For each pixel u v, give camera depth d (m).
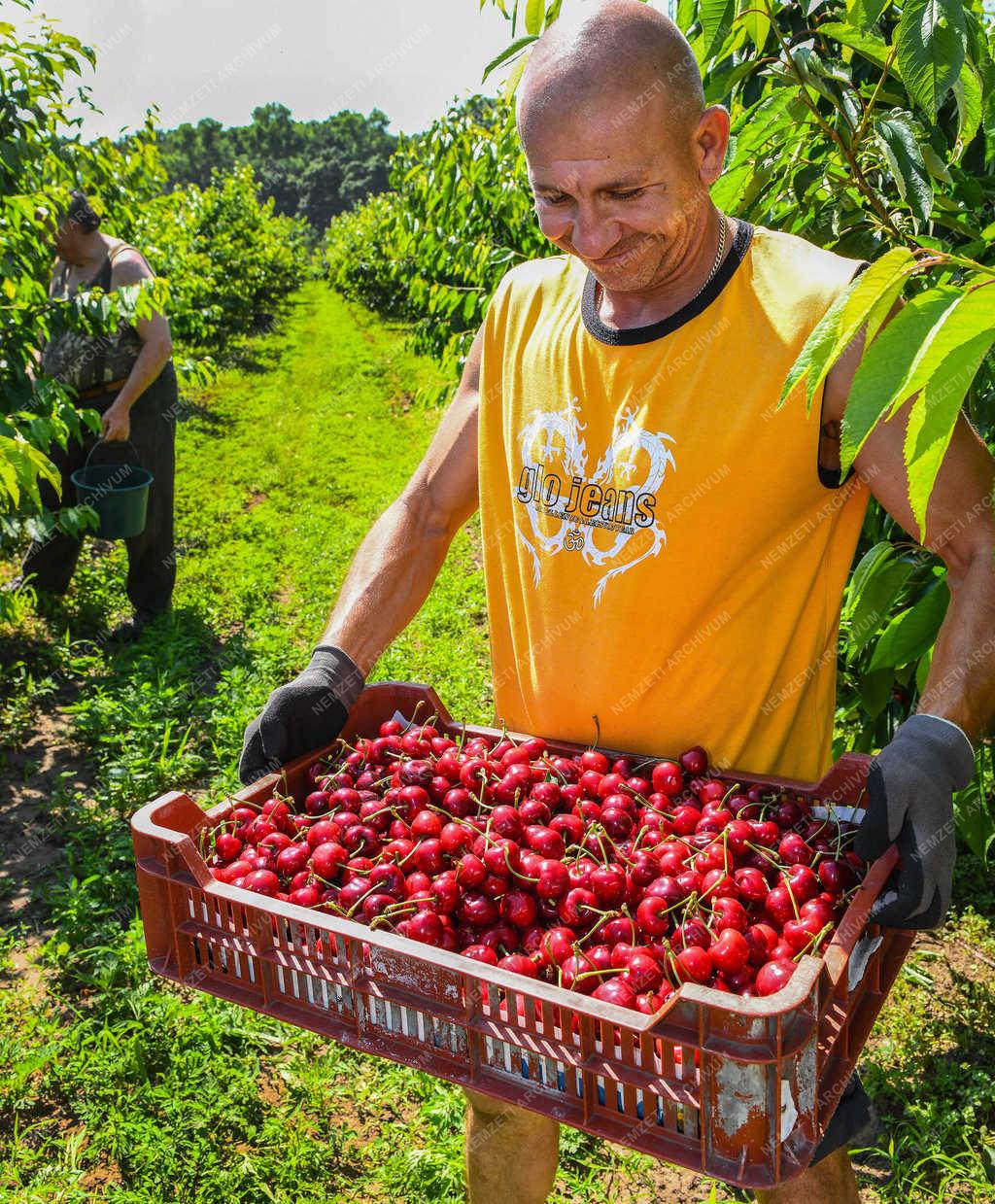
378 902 2.06
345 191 144.62
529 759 2.42
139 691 6.57
